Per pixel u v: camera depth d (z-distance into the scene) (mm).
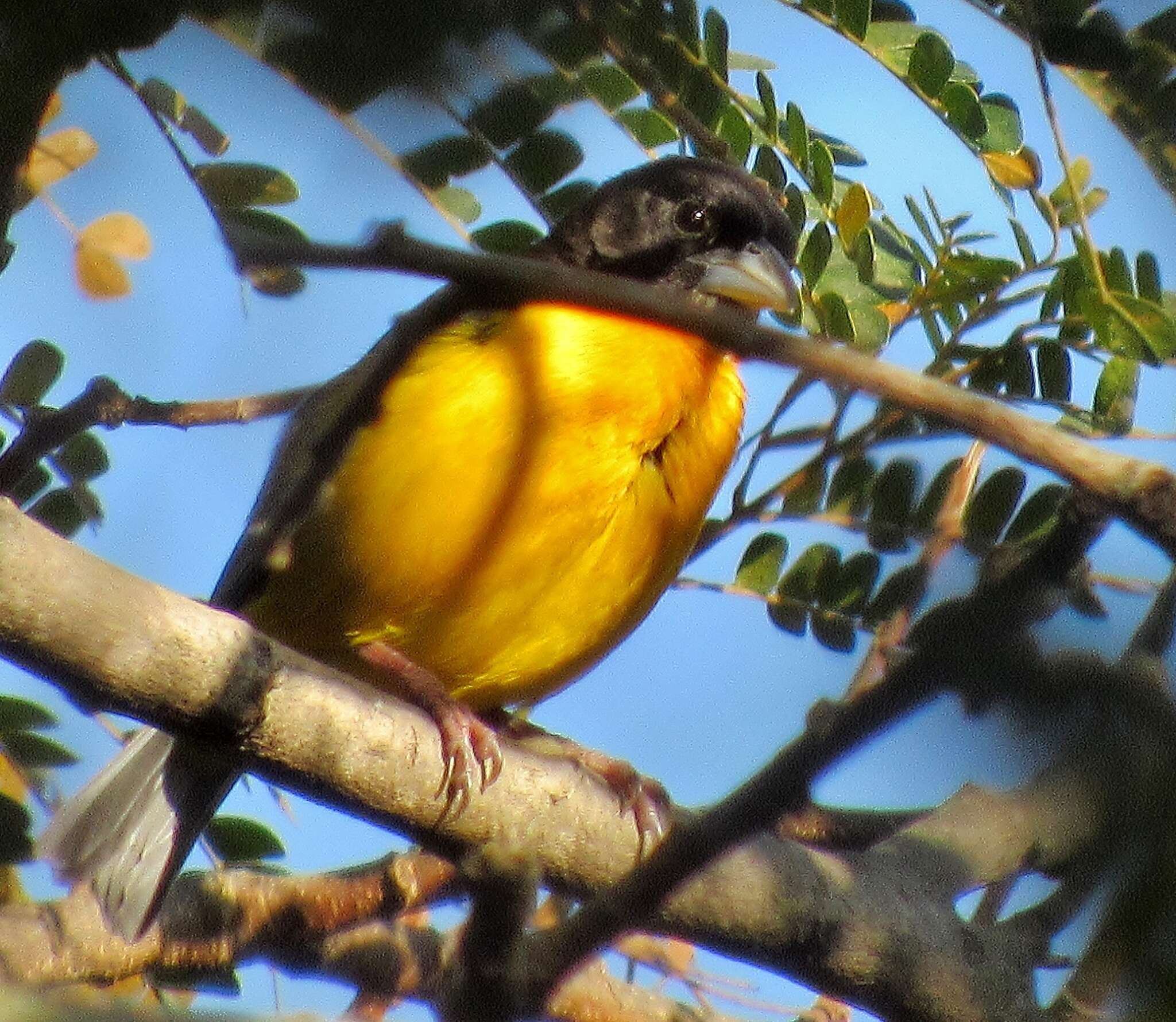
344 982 8539
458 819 6859
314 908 8547
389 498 8672
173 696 6211
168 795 8812
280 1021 4152
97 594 5969
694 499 8969
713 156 7570
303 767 6582
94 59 7012
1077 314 7039
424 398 8656
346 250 5535
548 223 7527
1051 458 4449
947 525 7980
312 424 8984
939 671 4320
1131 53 6277
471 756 6875
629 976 9094
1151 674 4113
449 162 7234
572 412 8594
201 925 8523
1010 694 4238
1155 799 3729
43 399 8445
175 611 6156
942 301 7469
